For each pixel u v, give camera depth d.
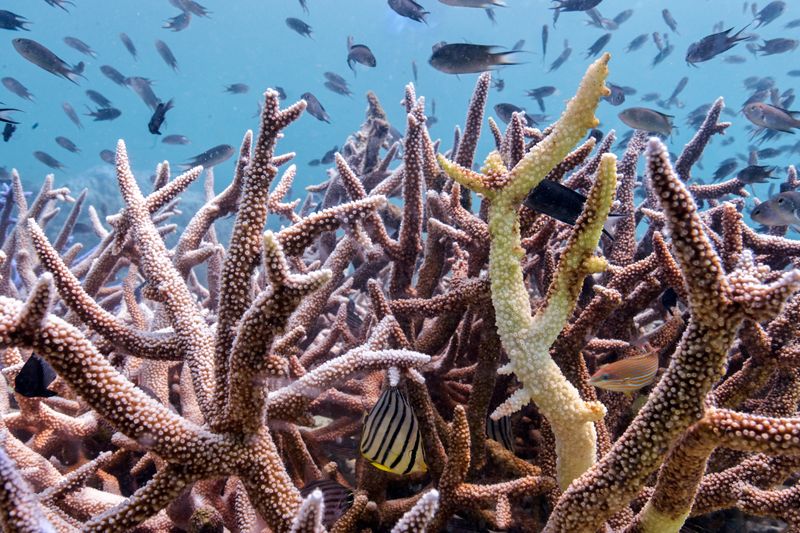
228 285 1.90
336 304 4.55
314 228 2.12
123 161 2.89
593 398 2.71
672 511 1.71
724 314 1.37
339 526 2.18
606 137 3.96
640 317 4.30
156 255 2.53
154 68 114.75
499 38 98.81
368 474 2.69
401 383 2.74
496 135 4.73
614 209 4.13
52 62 8.87
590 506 1.67
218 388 1.84
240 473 1.75
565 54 16.61
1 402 3.19
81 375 1.47
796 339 2.67
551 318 1.80
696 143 5.28
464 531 2.73
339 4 100.62
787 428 1.36
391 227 6.56
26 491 1.33
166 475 1.68
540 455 2.63
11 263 5.60
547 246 3.51
